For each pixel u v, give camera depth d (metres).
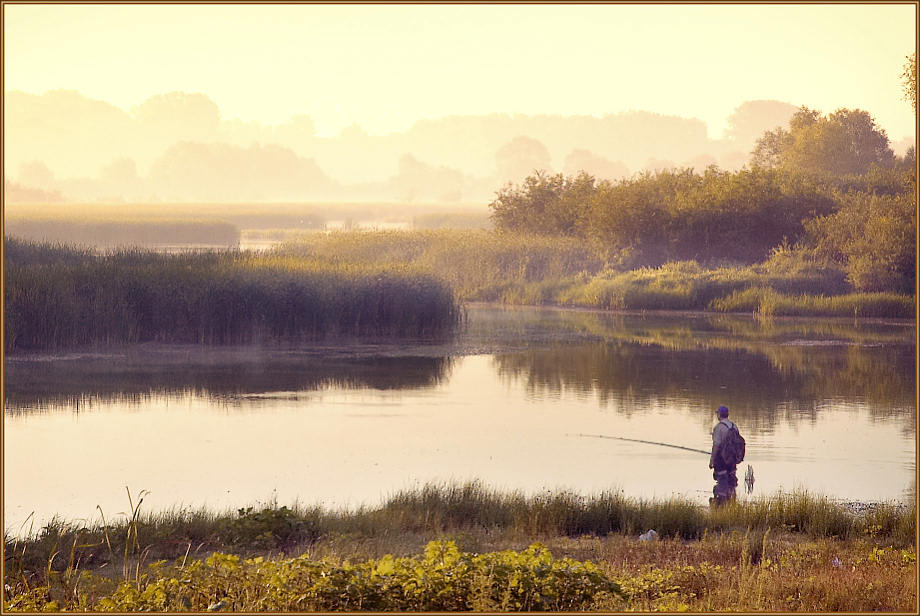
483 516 22.20
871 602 15.12
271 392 39.88
